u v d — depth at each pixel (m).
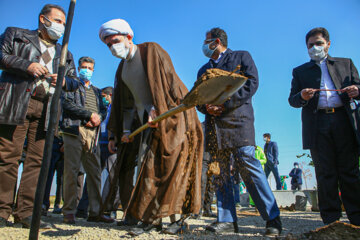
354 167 3.25
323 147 3.34
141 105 3.21
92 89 4.89
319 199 3.42
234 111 3.02
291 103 3.63
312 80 3.51
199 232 2.90
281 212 7.05
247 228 3.42
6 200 3.06
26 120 3.23
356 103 3.27
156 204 2.72
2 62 2.98
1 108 2.99
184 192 2.83
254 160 2.94
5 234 2.69
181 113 2.96
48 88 3.31
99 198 4.13
